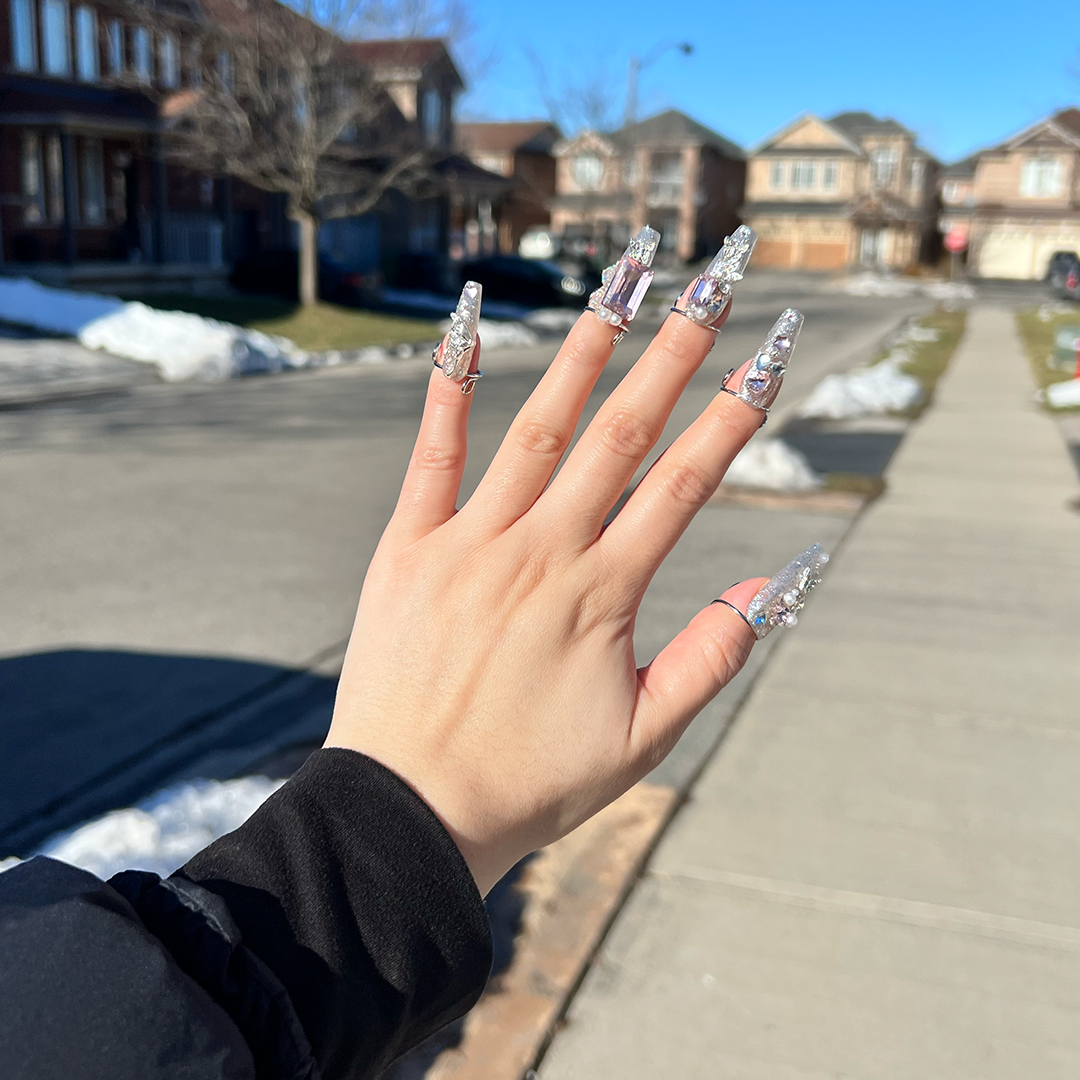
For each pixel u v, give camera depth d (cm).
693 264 5862
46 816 342
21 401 1285
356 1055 59
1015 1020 250
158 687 449
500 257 3141
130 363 1569
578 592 77
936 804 353
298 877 61
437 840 66
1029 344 2241
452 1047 236
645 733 76
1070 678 465
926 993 259
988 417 1241
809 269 6241
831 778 371
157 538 676
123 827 291
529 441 79
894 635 518
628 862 310
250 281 2523
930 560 651
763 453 875
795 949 275
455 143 3522
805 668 475
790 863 316
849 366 1841
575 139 5322
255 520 728
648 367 77
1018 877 310
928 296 4594
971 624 535
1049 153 5778
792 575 81
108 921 53
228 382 1547
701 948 275
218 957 56
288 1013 56
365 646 79
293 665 477
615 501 78
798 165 6284
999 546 686
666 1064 235
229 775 370
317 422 1170
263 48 2106
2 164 2205
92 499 777
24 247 2238
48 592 569
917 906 295
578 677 76
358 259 3491
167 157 2348
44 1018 50
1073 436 1112
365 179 2589
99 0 2381
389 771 70
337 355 1855
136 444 1009
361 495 811
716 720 419
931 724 417
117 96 2445
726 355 1975
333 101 2247
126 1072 50
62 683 450
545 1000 251
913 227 6200
